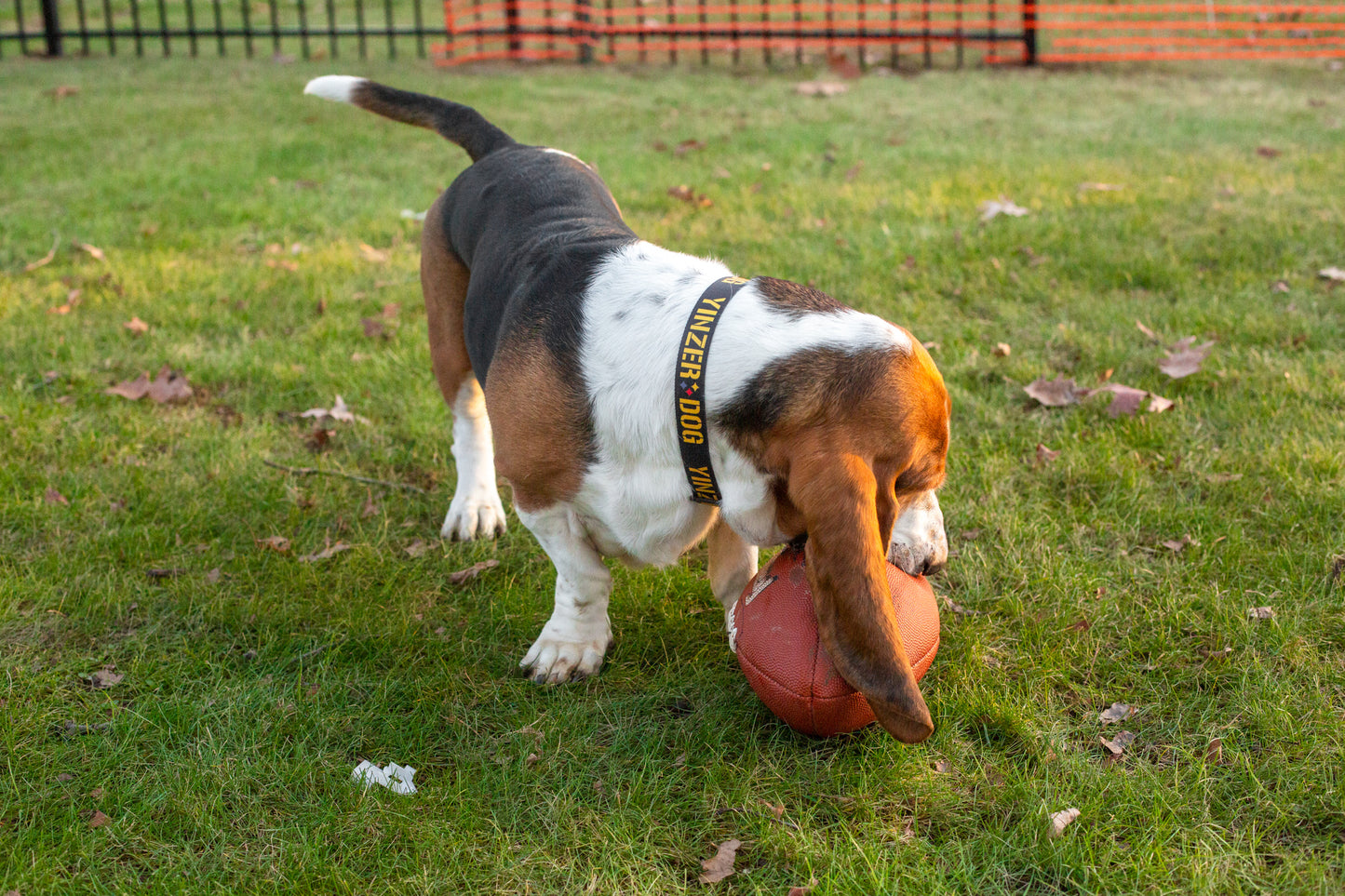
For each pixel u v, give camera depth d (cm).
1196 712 283
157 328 528
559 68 1151
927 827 254
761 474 240
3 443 420
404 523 385
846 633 222
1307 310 505
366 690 305
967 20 1312
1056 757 269
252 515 382
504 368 277
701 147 823
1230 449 396
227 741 282
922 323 516
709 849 250
